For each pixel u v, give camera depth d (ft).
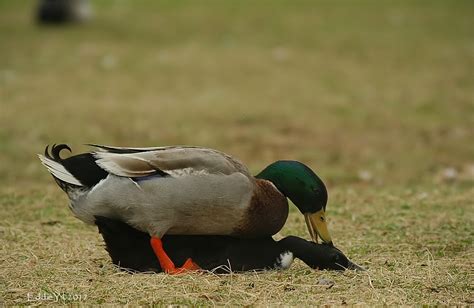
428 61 73.00
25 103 55.72
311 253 24.94
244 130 52.39
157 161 23.50
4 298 22.18
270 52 74.64
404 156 47.91
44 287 23.03
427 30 85.20
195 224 24.04
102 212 23.86
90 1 100.22
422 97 61.87
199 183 23.45
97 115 53.78
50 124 50.70
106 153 23.73
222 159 24.03
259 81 65.10
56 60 69.00
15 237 28.71
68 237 29.09
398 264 25.91
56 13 82.33
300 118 55.57
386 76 67.87
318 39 80.43
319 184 25.52
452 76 68.13
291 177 25.40
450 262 26.05
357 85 64.90
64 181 23.98
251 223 24.39
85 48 73.46
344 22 88.84
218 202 23.67
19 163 42.68
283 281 23.54
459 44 79.20
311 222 25.62
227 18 90.33
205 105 57.62
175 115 54.80
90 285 23.22
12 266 25.26
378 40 80.43
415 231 30.30
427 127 54.54
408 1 102.32
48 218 31.58
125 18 88.84
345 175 42.75
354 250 27.78
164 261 24.03
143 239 24.88
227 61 70.95
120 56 71.36
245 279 23.73
